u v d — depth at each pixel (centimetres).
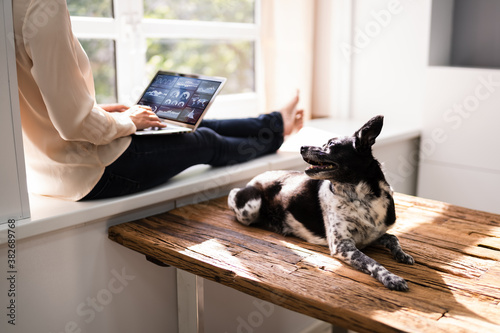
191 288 178
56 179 168
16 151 148
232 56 290
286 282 131
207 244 157
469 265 142
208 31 270
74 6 221
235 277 137
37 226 149
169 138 180
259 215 171
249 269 139
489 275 136
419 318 114
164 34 252
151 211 183
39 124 162
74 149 162
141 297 181
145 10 249
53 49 146
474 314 116
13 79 144
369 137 139
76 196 167
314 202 154
